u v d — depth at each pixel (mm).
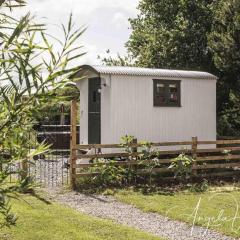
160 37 27641
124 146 13367
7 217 3068
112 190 12164
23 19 2656
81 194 11727
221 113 24500
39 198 10750
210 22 26062
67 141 18656
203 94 17031
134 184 13078
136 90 15461
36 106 2758
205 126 17078
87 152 15133
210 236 8055
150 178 13219
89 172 12859
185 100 16594
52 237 7414
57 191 11945
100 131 15523
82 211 9859
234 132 24250
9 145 2803
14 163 2863
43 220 8430
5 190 2801
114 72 14914
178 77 16312
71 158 12469
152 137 15797
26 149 2852
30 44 2705
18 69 2693
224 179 14477
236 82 22391
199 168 14219
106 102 15180
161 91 16000
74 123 12492
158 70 16516
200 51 26250
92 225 8297
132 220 9164
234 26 21109
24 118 2803
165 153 13820
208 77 17047
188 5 26875
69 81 2781
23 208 9383
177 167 13547
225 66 21453
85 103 16406
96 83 15695
